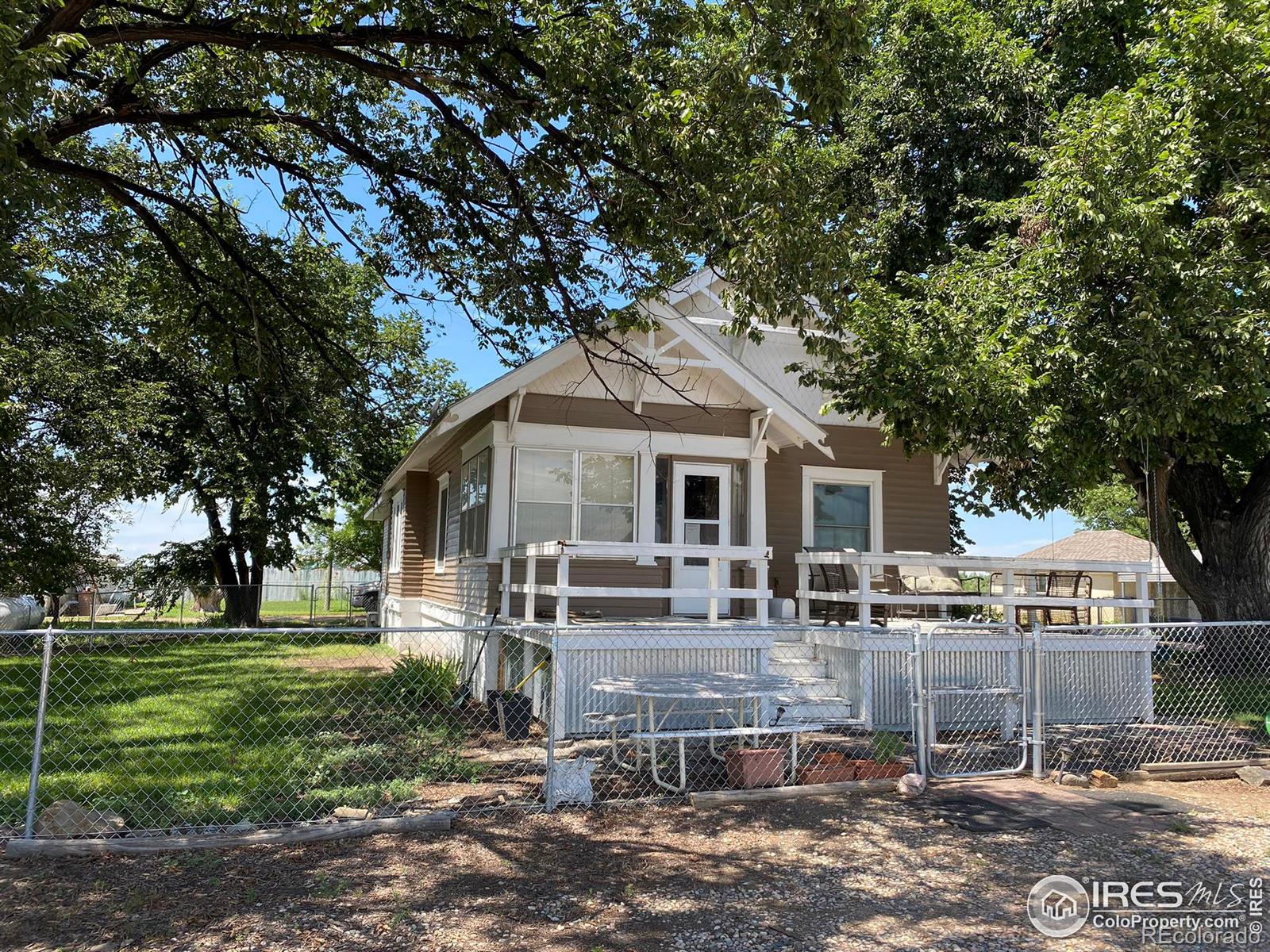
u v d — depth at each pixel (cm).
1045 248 961
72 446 1811
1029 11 1605
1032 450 988
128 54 927
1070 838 611
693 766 823
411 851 569
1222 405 955
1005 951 428
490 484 1223
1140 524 4491
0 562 1691
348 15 793
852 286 912
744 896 496
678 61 805
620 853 571
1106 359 958
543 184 942
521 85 891
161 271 1180
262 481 2481
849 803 695
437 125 1016
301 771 785
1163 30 1095
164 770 779
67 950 421
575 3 803
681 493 1288
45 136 729
